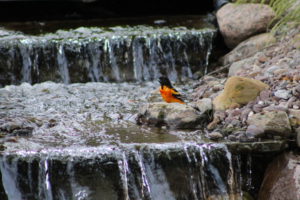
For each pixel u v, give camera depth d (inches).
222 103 399.9
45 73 576.1
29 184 328.8
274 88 410.6
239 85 402.0
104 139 360.8
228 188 339.9
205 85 516.7
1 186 327.0
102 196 329.4
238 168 342.3
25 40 575.2
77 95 513.3
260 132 350.0
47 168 328.5
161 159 335.3
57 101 486.3
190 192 336.8
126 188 331.6
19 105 467.8
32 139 362.3
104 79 584.4
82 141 356.5
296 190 304.8
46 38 585.6
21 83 568.7
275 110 367.6
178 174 337.1
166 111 395.9
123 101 484.4
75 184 330.0
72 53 580.7
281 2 419.2
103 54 586.9
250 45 559.2
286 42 529.0
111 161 331.6
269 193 322.3
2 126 381.1
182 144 341.7
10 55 566.3
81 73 581.6
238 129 364.2
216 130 372.8
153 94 511.8
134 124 405.1
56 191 329.1
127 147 337.4
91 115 434.0
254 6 585.0
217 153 338.6
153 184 334.6
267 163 346.6
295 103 377.1
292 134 347.9
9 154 327.9
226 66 560.4
